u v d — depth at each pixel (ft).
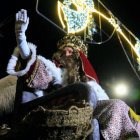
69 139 6.94
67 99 7.91
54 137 6.90
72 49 10.14
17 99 8.21
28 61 8.07
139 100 21.22
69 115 6.82
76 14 17.90
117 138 8.09
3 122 8.70
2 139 7.68
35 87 8.37
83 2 18.57
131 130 8.13
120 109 8.38
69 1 18.01
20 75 8.03
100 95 9.72
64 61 10.07
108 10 21.68
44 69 8.52
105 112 8.36
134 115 8.81
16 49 8.26
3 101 8.72
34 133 7.04
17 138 7.36
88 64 10.10
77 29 17.67
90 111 7.13
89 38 19.17
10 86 8.95
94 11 19.70
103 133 8.01
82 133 7.06
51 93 7.95
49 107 7.60
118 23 21.71
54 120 6.82
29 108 8.05
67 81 9.89
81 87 7.68
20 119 8.02
